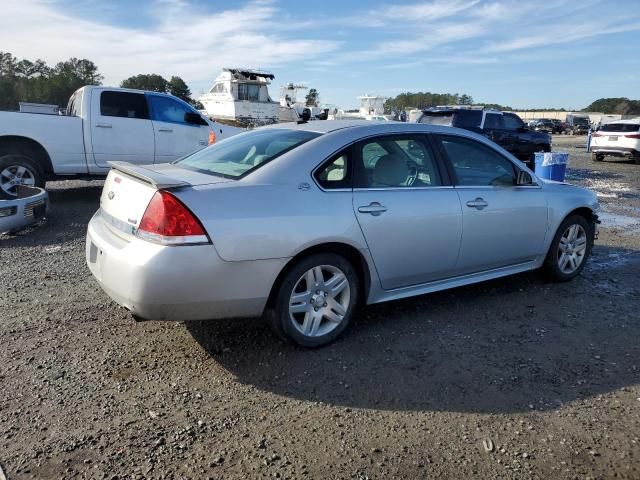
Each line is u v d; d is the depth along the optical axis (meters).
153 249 3.08
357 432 2.80
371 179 3.88
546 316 4.43
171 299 3.11
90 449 2.61
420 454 2.63
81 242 6.57
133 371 3.38
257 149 3.90
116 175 3.78
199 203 3.16
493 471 2.51
